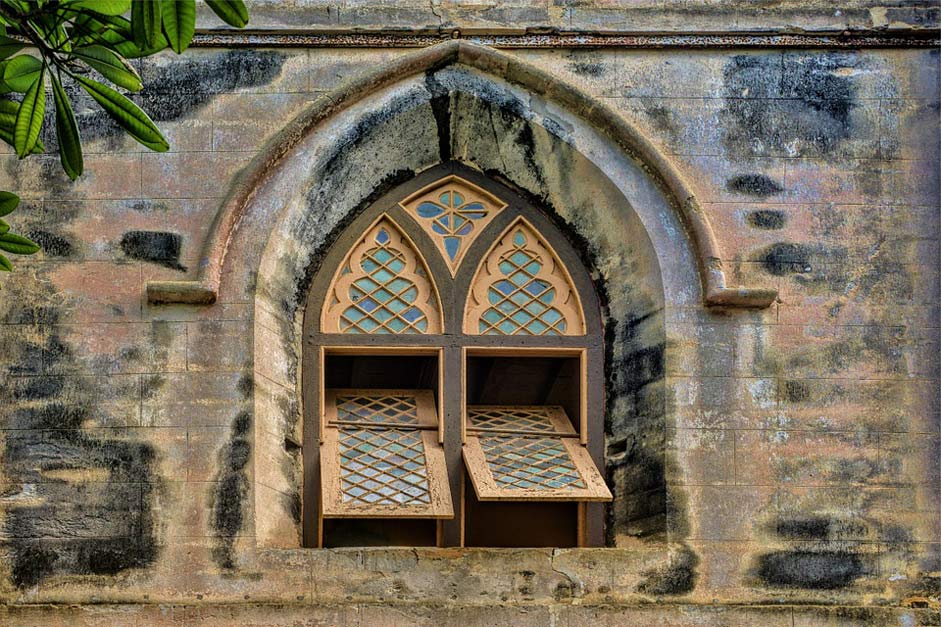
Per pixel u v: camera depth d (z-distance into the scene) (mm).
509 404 16109
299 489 15094
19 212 15148
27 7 11695
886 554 14750
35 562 14297
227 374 14766
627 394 15453
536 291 15828
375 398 15898
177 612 14180
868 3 16047
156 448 14578
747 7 16000
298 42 15734
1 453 14547
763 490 14859
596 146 15766
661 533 14734
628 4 15984
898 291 15430
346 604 14227
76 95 15453
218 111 15539
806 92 15914
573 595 14430
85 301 14914
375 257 15789
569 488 14766
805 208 15602
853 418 15094
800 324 15289
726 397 15055
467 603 14305
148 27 11016
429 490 14742
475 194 16078
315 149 15516
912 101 15938
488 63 15812
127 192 15250
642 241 15547
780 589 14625
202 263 14891
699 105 15844
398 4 15898
